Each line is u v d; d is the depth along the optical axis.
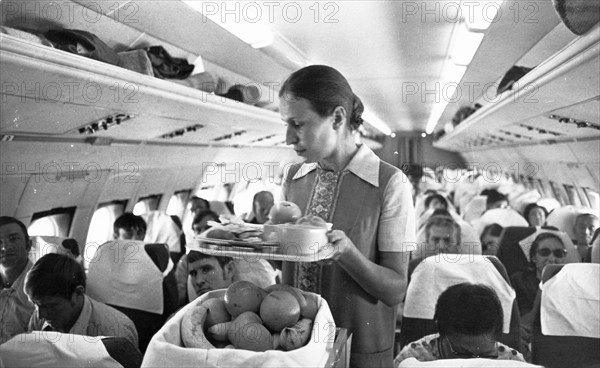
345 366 1.35
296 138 1.37
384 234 1.50
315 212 1.55
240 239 1.19
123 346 1.48
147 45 2.19
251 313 1.16
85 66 1.63
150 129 2.29
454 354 1.66
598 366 1.58
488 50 1.99
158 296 1.95
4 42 1.35
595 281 1.62
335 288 1.56
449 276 1.70
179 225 2.32
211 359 1.00
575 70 1.47
